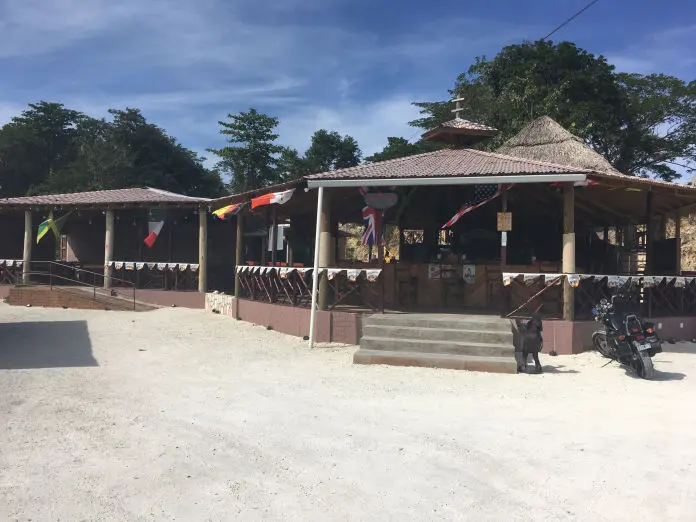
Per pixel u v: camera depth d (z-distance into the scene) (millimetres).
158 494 4336
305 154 51969
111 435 5734
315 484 4555
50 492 4340
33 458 5051
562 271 11156
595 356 10531
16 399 7059
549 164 11797
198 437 5715
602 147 37156
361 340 10156
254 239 24828
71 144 61562
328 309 12336
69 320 15281
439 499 4297
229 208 14766
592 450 5402
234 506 4145
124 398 7273
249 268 15203
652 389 8055
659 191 11523
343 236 22828
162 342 12023
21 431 5805
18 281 21344
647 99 37312
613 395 7664
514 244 15281
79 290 19219
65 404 6891
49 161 60906
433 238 15695
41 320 15258
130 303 18359
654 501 4285
